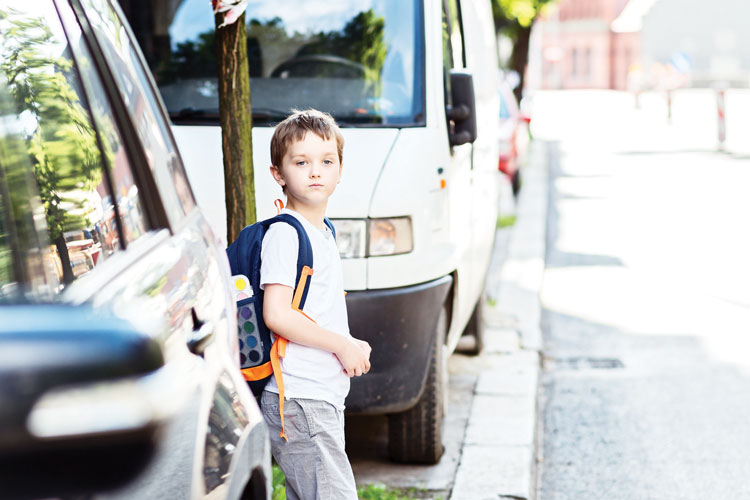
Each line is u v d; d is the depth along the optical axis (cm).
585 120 4184
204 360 195
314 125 313
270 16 566
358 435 615
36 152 204
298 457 315
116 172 206
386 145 513
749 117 3975
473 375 739
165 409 100
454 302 568
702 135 3200
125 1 581
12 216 163
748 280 1109
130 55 245
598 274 1165
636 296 1045
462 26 662
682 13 7581
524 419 626
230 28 421
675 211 1648
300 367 311
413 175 506
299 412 310
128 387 99
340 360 315
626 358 812
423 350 501
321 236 316
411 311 491
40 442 95
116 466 98
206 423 184
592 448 611
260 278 308
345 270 485
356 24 561
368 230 487
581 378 760
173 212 231
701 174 2158
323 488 315
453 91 546
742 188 1909
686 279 1124
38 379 97
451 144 553
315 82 554
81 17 221
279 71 558
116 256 190
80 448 96
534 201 1786
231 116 429
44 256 174
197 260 224
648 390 724
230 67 425
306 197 315
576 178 2170
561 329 915
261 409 315
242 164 433
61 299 155
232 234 438
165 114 260
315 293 311
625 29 8069
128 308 156
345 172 497
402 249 493
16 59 202
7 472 96
